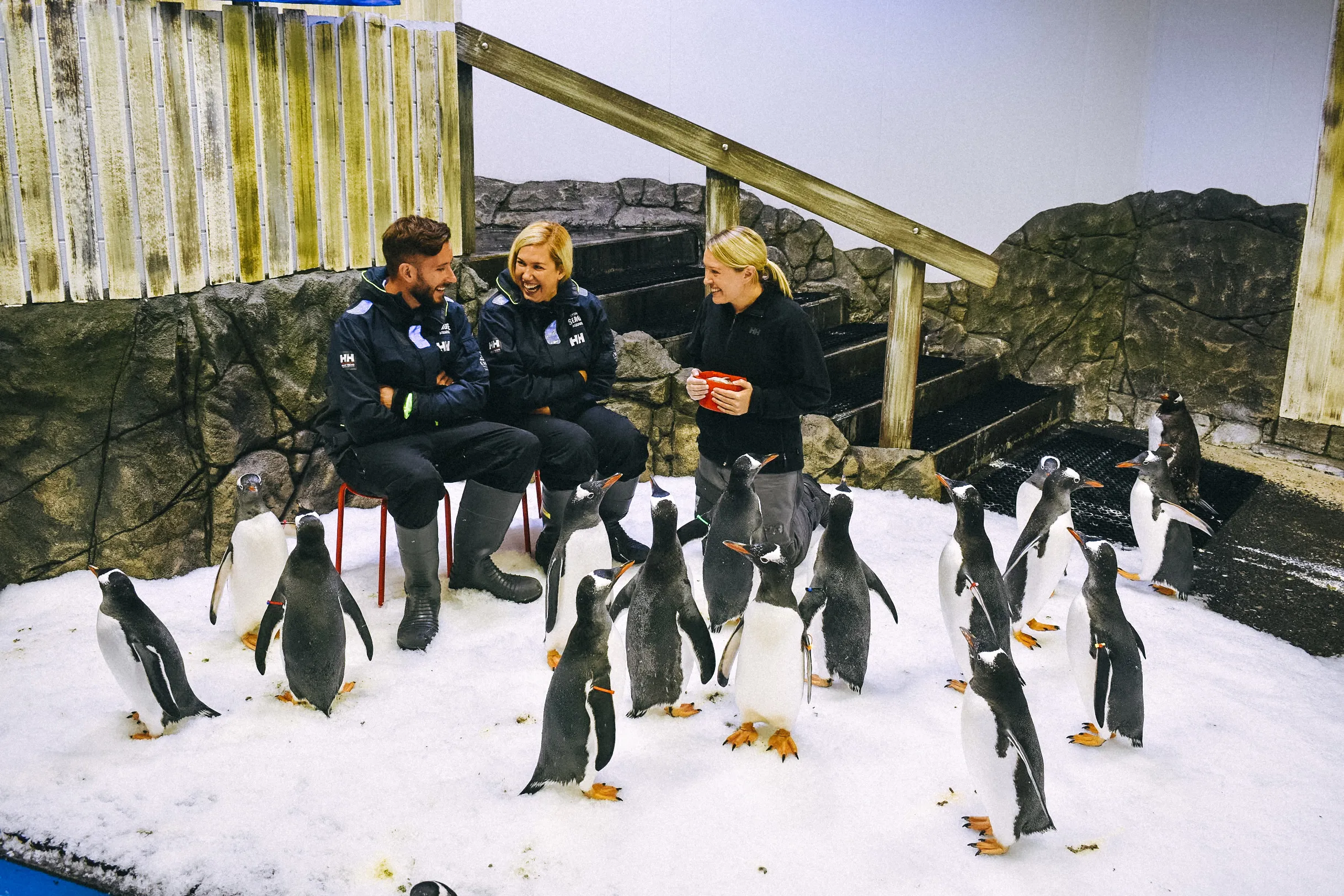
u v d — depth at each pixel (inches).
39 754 130.4
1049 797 126.5
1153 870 114.4
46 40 157.9
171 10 168.2
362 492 168.2
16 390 165.3
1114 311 305.3
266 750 132.4
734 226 229.0
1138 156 294.0
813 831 119.3
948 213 312.7
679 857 114.7
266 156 186.2
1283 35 261.4
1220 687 153.5
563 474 178.9
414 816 120.3
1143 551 186.2
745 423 176.4
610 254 275.6
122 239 170.6
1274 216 269.9
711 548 162.7
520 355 179.6
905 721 142.2
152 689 130.2
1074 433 297.7
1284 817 123.8
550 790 125.1
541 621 169.2
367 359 162.2
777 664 127.6
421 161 210.1
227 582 179.5
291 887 109.6
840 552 144.1
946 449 245.1
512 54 213.6
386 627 165.5
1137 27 286.4
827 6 299.9
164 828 117.9
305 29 186.2
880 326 309.0
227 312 182.9
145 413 174.6
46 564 173.9
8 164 159.5
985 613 143.0
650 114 218.7
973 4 294.5
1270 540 218.7
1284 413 274.8
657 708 142.4
